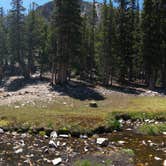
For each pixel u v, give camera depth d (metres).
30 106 38.66
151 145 21.50
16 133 22.72
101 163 17.64
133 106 38.75
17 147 19.61
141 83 68.31
